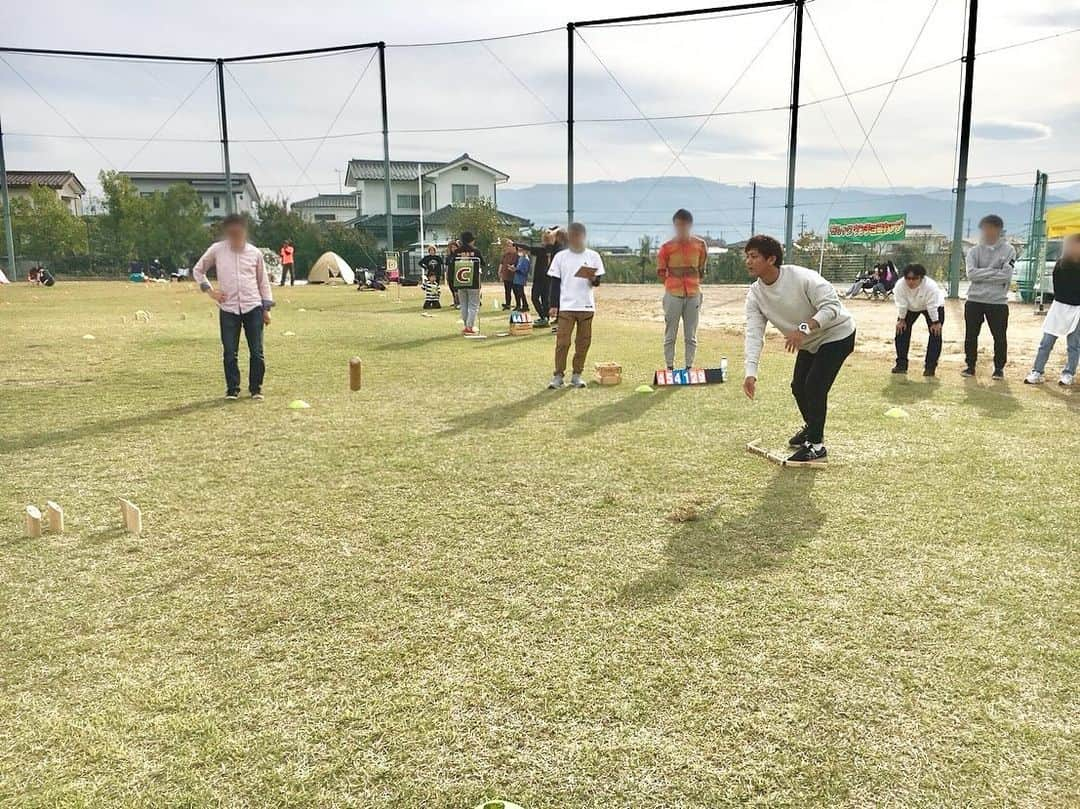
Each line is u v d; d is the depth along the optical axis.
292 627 3.19
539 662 2.90
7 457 5.81
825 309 5.21
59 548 4.04
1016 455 5.75
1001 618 3.23
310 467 5.52
